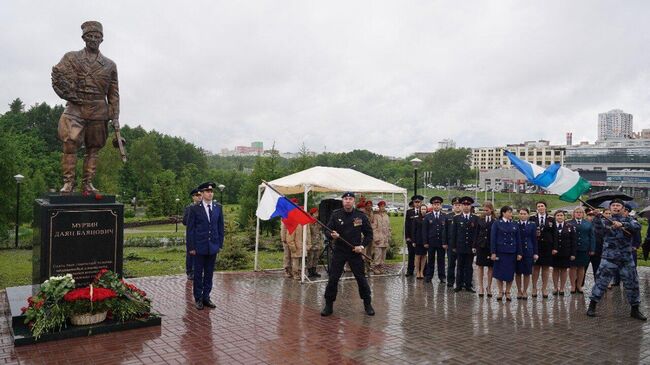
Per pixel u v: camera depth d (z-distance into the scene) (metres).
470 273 10.62
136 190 68.19
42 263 7.25
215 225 8.64
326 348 6.37
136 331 7.03
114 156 56.03
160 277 11.73
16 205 23.70
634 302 8.37
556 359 6.07
